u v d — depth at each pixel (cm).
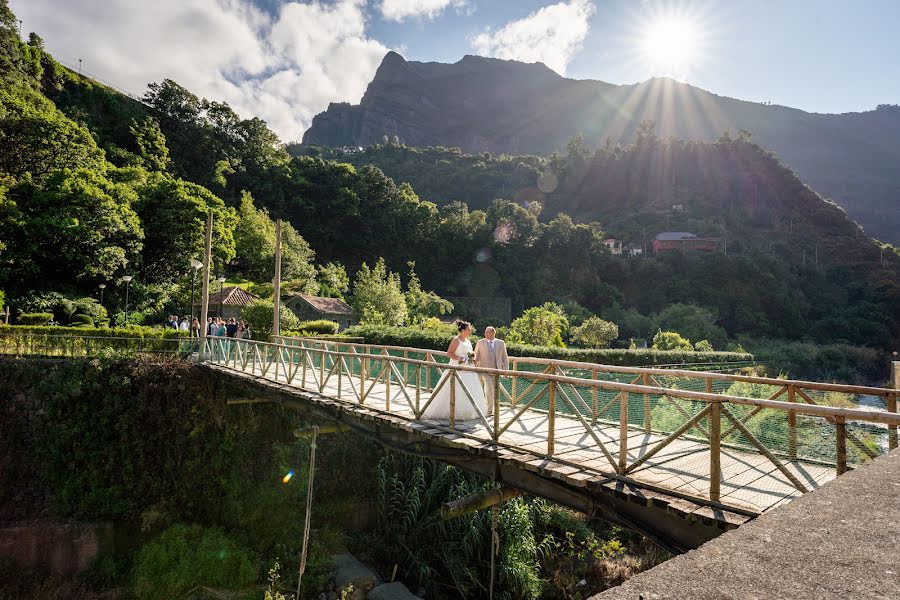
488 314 8362
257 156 9025
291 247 6769
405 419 761
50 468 1389
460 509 669
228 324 2142
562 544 1377
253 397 1438
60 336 1658
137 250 3578
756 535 145
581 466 528
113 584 1242
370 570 1259
